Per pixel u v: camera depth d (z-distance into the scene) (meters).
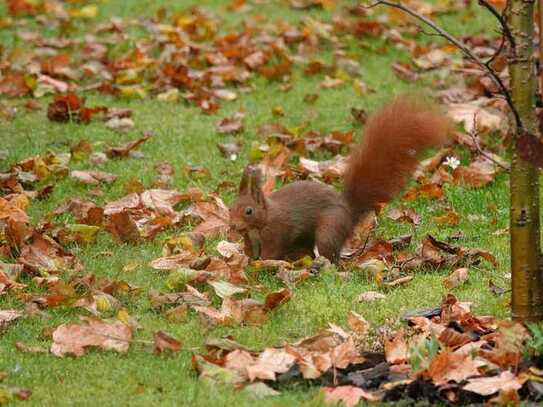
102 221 11.47
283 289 9.20
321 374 7.92
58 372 8.05
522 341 7.96
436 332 8.44
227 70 16.94
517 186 7.98
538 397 7.48
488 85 15.83
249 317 9.01
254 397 7.57
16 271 9.90
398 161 10.56
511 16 7.82
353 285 9.80
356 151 10.71
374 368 8.02
